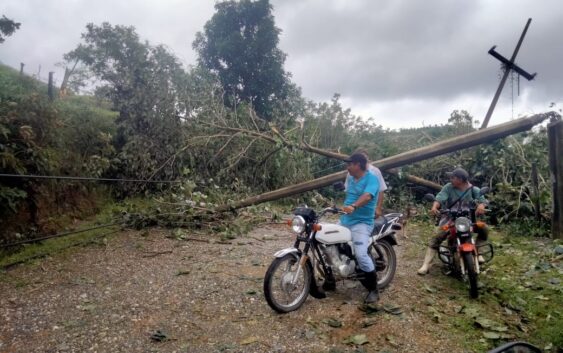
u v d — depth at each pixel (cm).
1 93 723
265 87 2072
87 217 858
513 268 614
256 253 691
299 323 434
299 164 1153
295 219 462
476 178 1062
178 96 1049
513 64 1040
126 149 991
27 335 400
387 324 433
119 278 557
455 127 1223
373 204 493
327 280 494
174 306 471
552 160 767
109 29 1026
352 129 1394
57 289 514
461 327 432
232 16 2059
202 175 1083
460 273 567
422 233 873
